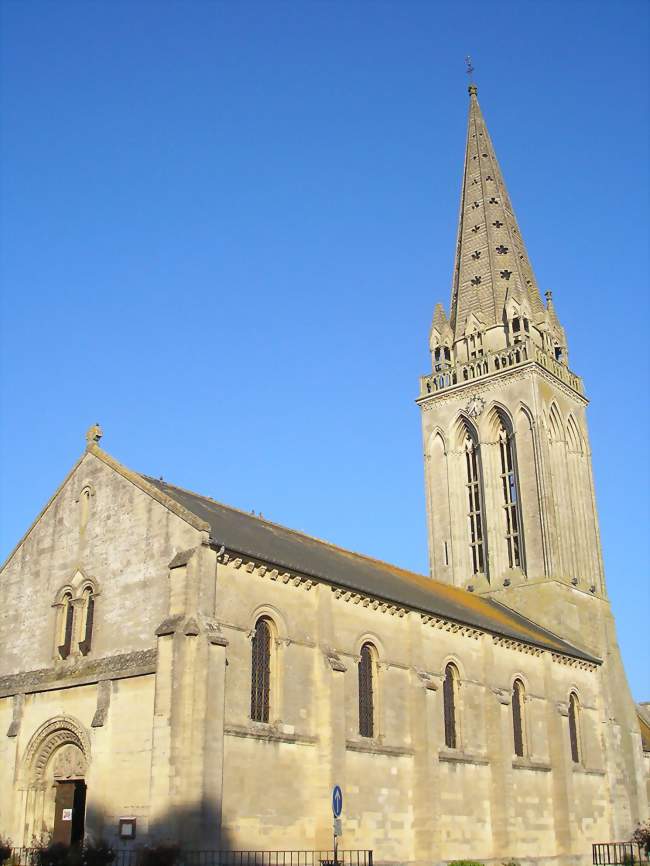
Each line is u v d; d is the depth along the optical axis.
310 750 43.84
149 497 44.28
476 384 87.88
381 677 50.25
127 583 43.50
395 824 48.03
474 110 105.06
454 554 85.50
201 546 41.03
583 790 66.06
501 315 90.88
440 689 54.44
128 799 38.69
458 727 55.53
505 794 55.97
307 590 46.56
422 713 51.34
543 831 60.34
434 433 90.31
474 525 86.25
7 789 43.94
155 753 37.72
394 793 48.56
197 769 37.00
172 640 39.22
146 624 41.78
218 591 41.28
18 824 42.81
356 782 46.06
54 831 42.59
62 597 46.53
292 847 41.25
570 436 88.69
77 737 42.53
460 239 98.44
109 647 42.94
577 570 82.69
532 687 64.06
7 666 47.56
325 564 52.31
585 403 92.25
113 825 38.69
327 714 44.62
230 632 41.22
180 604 40.25
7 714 45.69
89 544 46.31
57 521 48.56
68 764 42.97
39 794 43.41
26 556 49.41
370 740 48.41
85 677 42.62
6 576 49.91
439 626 55.84
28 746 43.94
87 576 45.62
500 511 83.94
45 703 44.28
